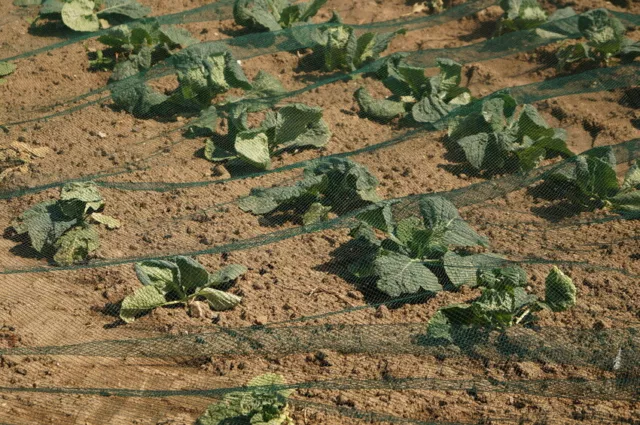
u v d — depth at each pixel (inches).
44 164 332.5
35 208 293.7
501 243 292.7
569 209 310.2
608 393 231.1
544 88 380.8
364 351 246.7
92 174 327.6
